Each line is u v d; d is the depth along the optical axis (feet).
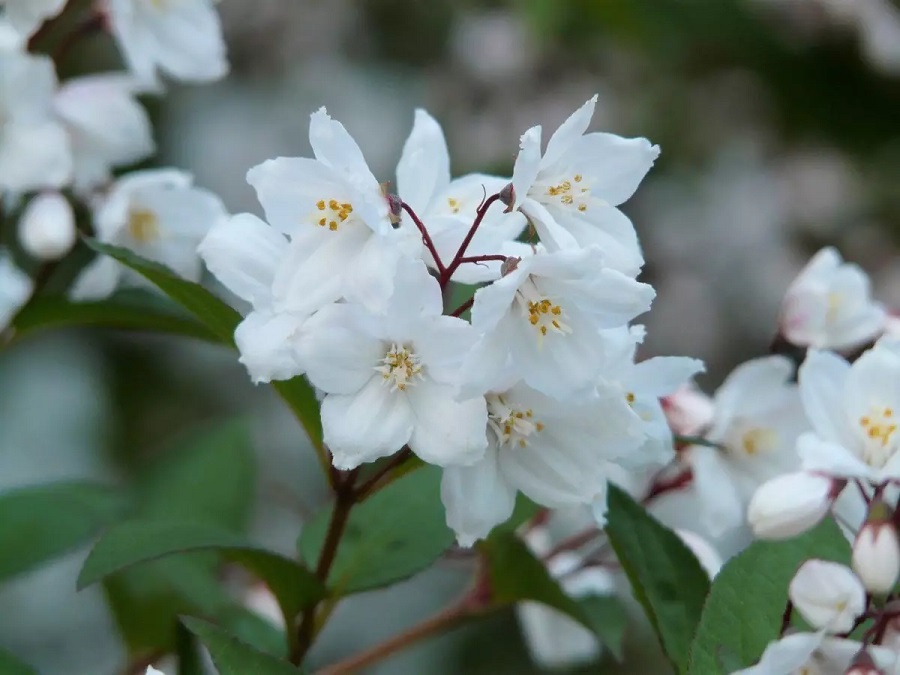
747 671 1.00
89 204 1.31
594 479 1.04
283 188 1.02
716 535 1.16
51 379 1.98
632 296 1.00
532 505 1.15
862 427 1.07
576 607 1.16
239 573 1.42
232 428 1.42
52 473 1.89
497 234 1.02
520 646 1.80
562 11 2.02
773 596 1.06
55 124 1.27
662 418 1.08
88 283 1.28
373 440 1.01
